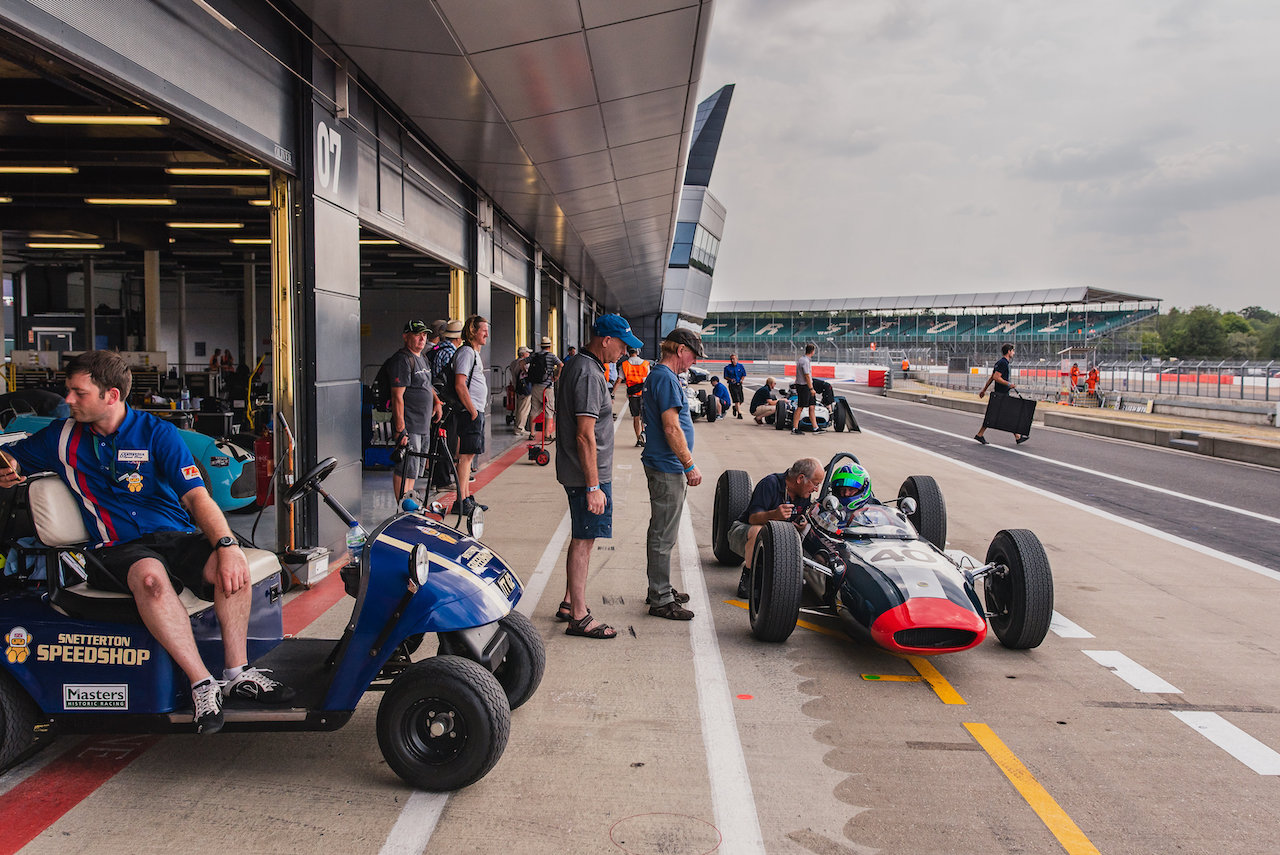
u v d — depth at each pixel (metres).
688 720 4.09
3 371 15.05
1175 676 4.82
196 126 4.77
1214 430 21.25
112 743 3.73
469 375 8.44
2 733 3.27
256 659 3.80
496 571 3.71
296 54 5.97
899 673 4.79
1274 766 3.73
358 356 7.07
